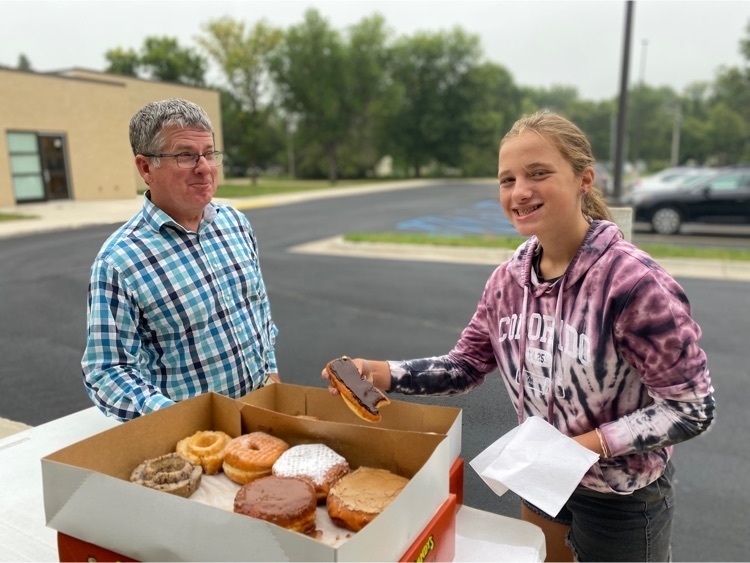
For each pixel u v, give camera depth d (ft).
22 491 4.86
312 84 125.39
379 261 31.76
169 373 5.66
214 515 2.86
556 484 3.84
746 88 138.82
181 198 5.49
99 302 5.25
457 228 46.68
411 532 3.17
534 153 4.12
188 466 3.92
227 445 4.16
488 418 5.41
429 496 3.35
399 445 3.81
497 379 5.46
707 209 39.32
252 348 6.28
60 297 22.99
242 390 6.14
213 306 5.83
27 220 41.55
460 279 26.55
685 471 10.30
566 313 4.27
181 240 5.70
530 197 4.15
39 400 13.04
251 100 93.40
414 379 5.07
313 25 123.95
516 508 5.66
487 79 155.74
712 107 212.43
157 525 3.03
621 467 4.39
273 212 60.39
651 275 3.94
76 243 33.81
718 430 11.73
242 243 6.40
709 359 15.71
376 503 3.40
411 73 152.56
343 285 25.40
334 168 131.34
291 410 4.82
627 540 4.71
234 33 80.07
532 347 4.50
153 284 5.44
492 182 132.26
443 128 153.07
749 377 14.35
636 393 4.25
